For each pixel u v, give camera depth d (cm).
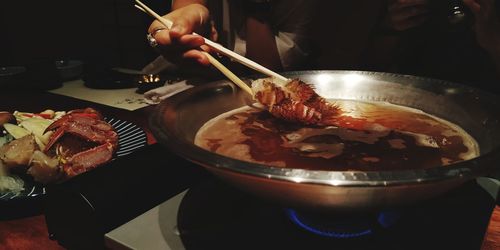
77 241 34
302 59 75
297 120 40
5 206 36
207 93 42
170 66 81
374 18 67
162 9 109
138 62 126
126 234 32
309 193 24
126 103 68
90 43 132
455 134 38
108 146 42
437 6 62
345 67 73
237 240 31
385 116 42
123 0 121
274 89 39
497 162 24
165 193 37
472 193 36
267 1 70
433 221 32
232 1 72
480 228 32
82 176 35
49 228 35
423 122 40
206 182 39
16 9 133
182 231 32
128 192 34
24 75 78
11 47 136
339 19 71
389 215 33
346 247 30
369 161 32
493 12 55
